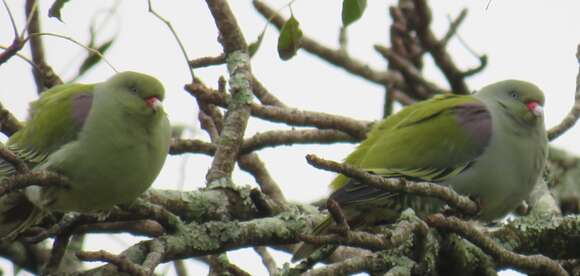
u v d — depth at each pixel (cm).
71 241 1204
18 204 990
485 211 1120
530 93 1112
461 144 1097
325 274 809
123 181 975
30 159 993
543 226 1001
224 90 1041
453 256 920
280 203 1066
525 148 1100
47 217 1123
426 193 855
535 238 998
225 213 1052
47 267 899
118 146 967
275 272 855
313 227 986
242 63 1052
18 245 1170
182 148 1141
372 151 1124
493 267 928
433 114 1131
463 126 1106
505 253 859
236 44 1059
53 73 1119
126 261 754
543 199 1141
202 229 917
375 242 786
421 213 1043
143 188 995
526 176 1108
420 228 850
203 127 1163
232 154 1052
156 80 1002
